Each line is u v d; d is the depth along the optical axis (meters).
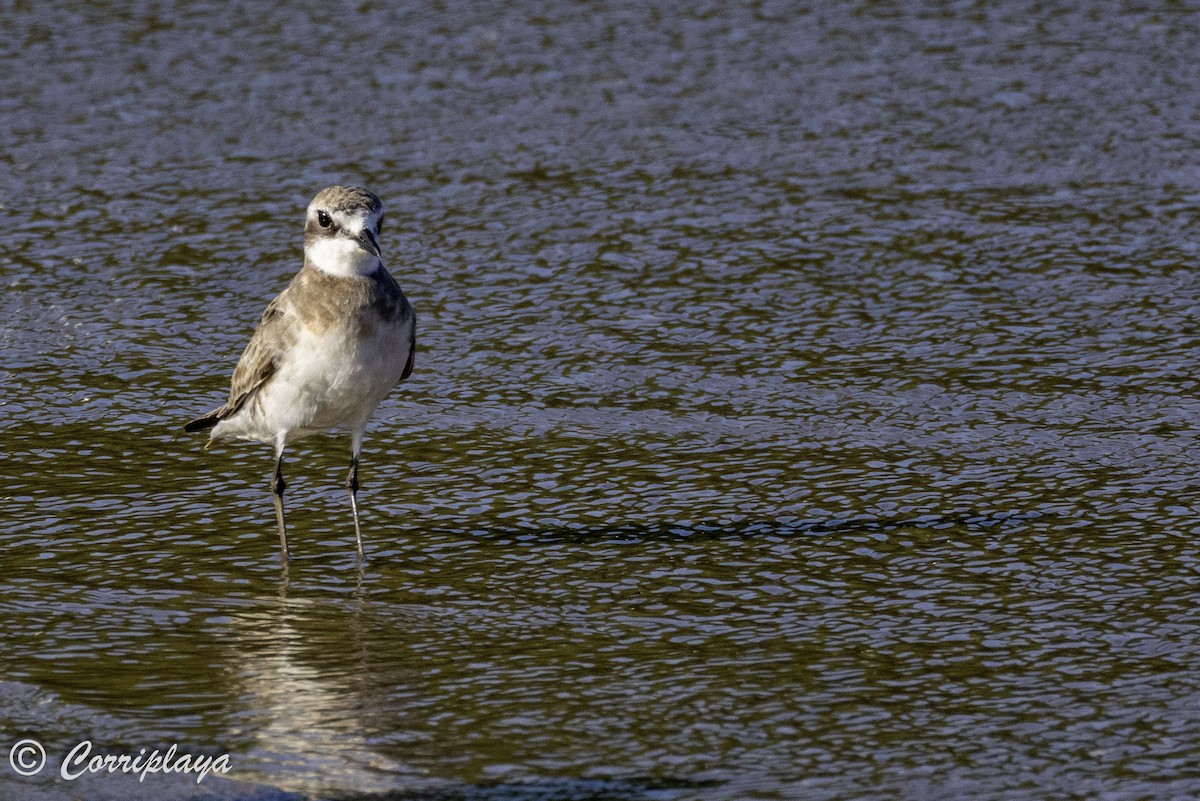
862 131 20.97
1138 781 8.47
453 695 9.55
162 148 20.86
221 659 10.06
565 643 10.23
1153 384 14.45
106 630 10.45
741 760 8.76
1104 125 20.86
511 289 16.97
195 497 12.71
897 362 15.10
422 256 17.80
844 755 8.80
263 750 8.91
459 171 20.09
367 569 11.44
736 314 16.27
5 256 17.84
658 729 9.11
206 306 16.69
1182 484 12.46
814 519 12.08
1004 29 24.31
